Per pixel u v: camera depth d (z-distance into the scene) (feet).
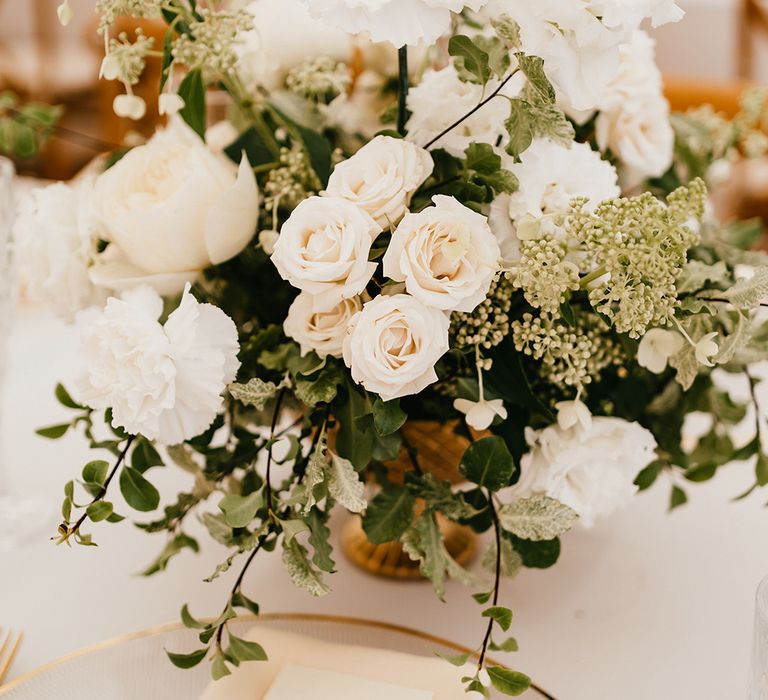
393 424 1.90
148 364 1.89
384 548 2.69
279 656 1.97
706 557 2.76
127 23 5.66
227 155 2.56
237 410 2.36
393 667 1.93
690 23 11.35
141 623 2.47
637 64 2.74
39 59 9.72
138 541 2.84
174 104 2.33
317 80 2.51
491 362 2.04
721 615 2.49
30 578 2.64
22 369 3.92
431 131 2.18
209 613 2.52
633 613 2.50
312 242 1.89
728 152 3.47
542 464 2.16
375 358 1.83
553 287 1.87
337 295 1.90
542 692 1.86
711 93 5.84
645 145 2.75
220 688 1.90
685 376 2.09
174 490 3.11
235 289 2.40
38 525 2.88
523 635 2.41
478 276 1.87
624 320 1.90
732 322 2.25
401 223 1.86
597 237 1.89
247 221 2.19
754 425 3.44
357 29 1.82
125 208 2.23
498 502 2.14
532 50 1.89
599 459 2.15
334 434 2.36
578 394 2.10
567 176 2.15
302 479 2.15
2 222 2.85
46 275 2.36
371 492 2.65
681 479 3.19
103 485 2.02
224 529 2.14
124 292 2.10
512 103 2.00
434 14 1.85
